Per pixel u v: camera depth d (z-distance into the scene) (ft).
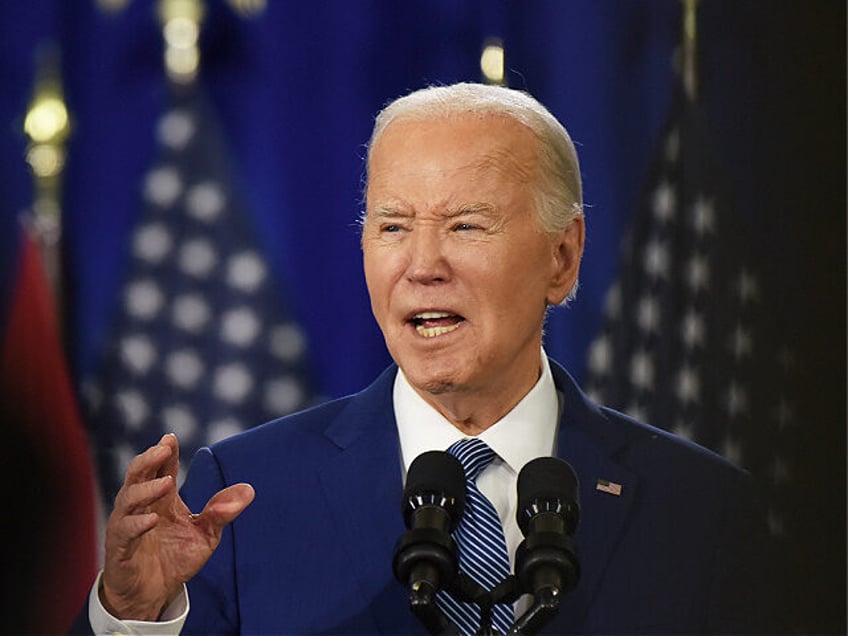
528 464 17.71
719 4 36.29
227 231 35.91
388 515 21.70
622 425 23.80
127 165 35.88
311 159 36.19
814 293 35.78
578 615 21.02
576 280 22.82
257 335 35.73
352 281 36.06
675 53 36.14
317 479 22.38
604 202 35.96
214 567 21.61
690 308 35.73
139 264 35.70
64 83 35.88
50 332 35.53
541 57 36.29
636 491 22.38
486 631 16.62
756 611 22.04
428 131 21.06
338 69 36.35
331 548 21.62
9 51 35.83
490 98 21.67
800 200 35.96
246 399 35.60
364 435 22.71
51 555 35.73
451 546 16.33
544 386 22.58
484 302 20.70
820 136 36.01
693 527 22.18
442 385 20.86
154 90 36.09
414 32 36.40
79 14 36.09
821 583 34.88
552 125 22.07
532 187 21.33
